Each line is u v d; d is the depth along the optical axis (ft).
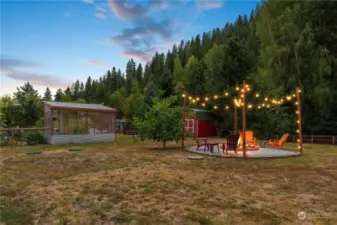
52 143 52.44
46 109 57.26
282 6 90.12
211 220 12.57
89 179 21.47
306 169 27.07
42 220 12.48
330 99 67.72
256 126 77.82
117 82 250.57
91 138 59.21
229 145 38.19
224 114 84.23
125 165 28.50
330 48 75.05
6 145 49.85
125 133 99.60
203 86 115.03
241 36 207.62
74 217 12.90
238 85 82.94
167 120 46.39
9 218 12.61
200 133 87.04
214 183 20.44
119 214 13.34
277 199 16.33
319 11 74.49
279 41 79.77
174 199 16.06
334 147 54.29
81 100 125.59
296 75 74.74
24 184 19.67
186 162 31.09
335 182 21.22
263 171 25.86
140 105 86.63
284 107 76.84
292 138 72.64
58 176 22.56
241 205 14.97
